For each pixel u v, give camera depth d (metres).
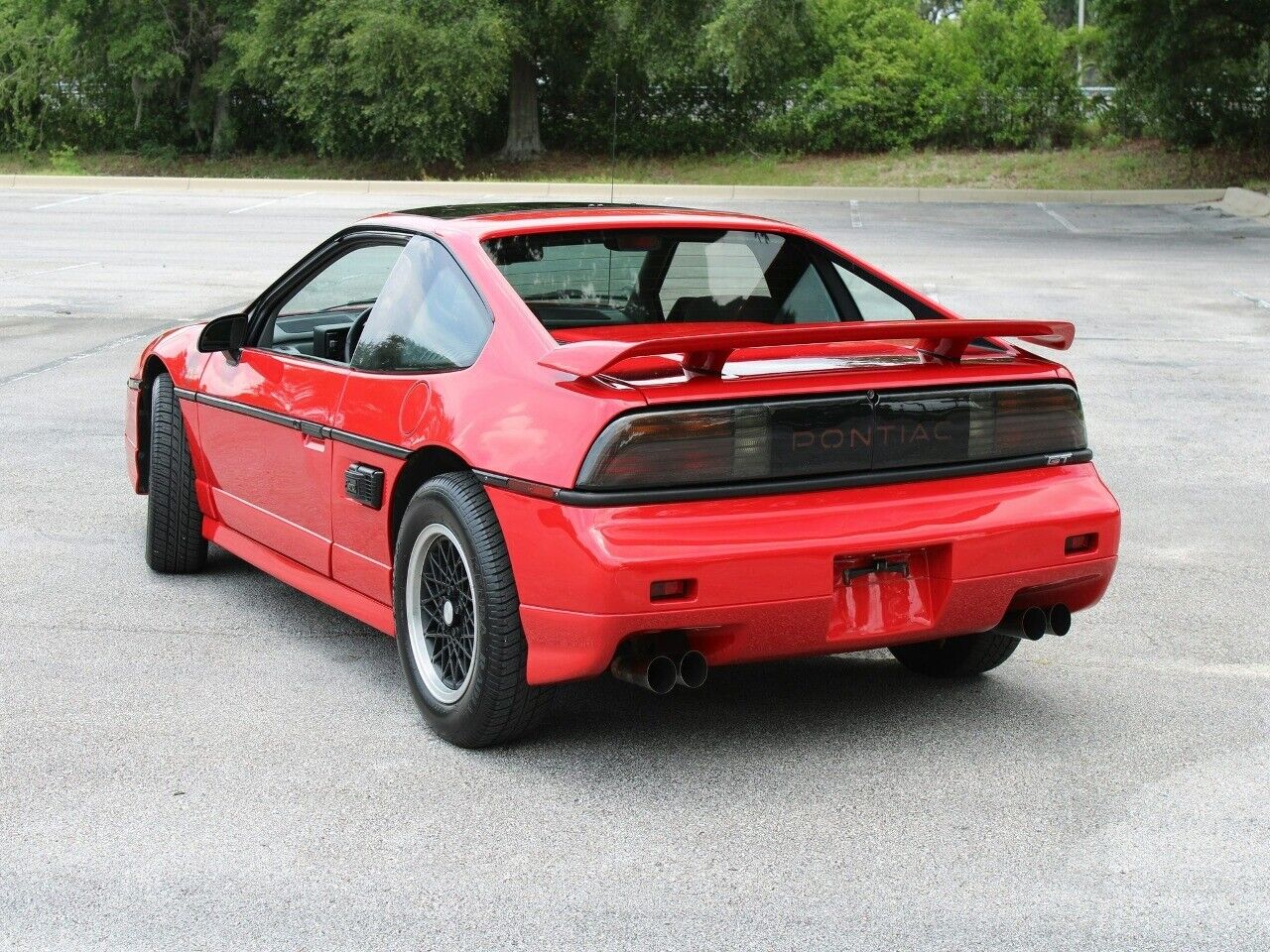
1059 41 34.38
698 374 3.72
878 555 3.85
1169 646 5.05
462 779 3.80
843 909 3.09
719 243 4.49
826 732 4.19
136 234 21.38
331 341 4.77
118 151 39.12
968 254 19.45
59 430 8.56
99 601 5.43
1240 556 6.22
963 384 3.93
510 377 3.86
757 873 3.27
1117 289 16.02
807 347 4.12
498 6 33.06
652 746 4.06
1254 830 3.52
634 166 35.00
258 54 34.03
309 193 30.00
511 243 4.25
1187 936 2.98
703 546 3.58
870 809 3.63
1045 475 4.10
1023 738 4.15
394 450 4.16
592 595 3.54
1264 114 30.80
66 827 3.48
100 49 36.97
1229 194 27.50
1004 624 4.21
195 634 5.05
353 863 3.30
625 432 3.55
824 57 35.50
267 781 3.77
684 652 3.71
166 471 5.64
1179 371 11.04
